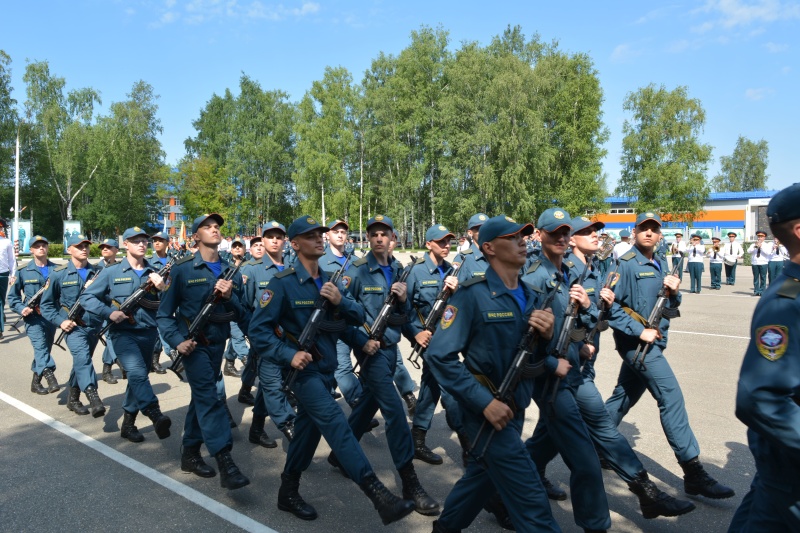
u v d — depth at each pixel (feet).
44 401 21.83
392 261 17.92
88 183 167.32
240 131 185.26
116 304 18.47
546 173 140.56
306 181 164.04
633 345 13.83
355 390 18.74
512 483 9.03
